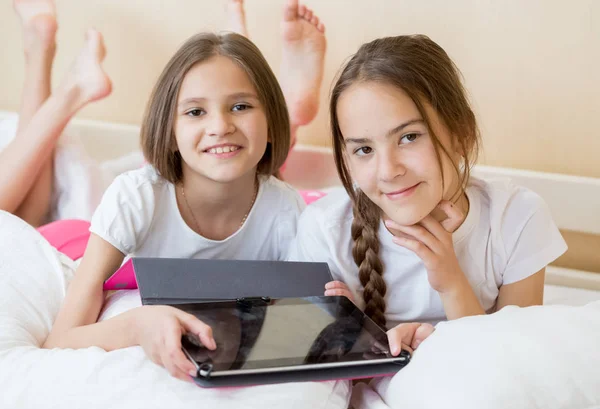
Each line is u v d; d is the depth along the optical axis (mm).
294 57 1617
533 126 1573
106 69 1889
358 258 1104
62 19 1890
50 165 1650
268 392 804
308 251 1159
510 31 1550
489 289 1107
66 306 1050
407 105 940
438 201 983
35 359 876
